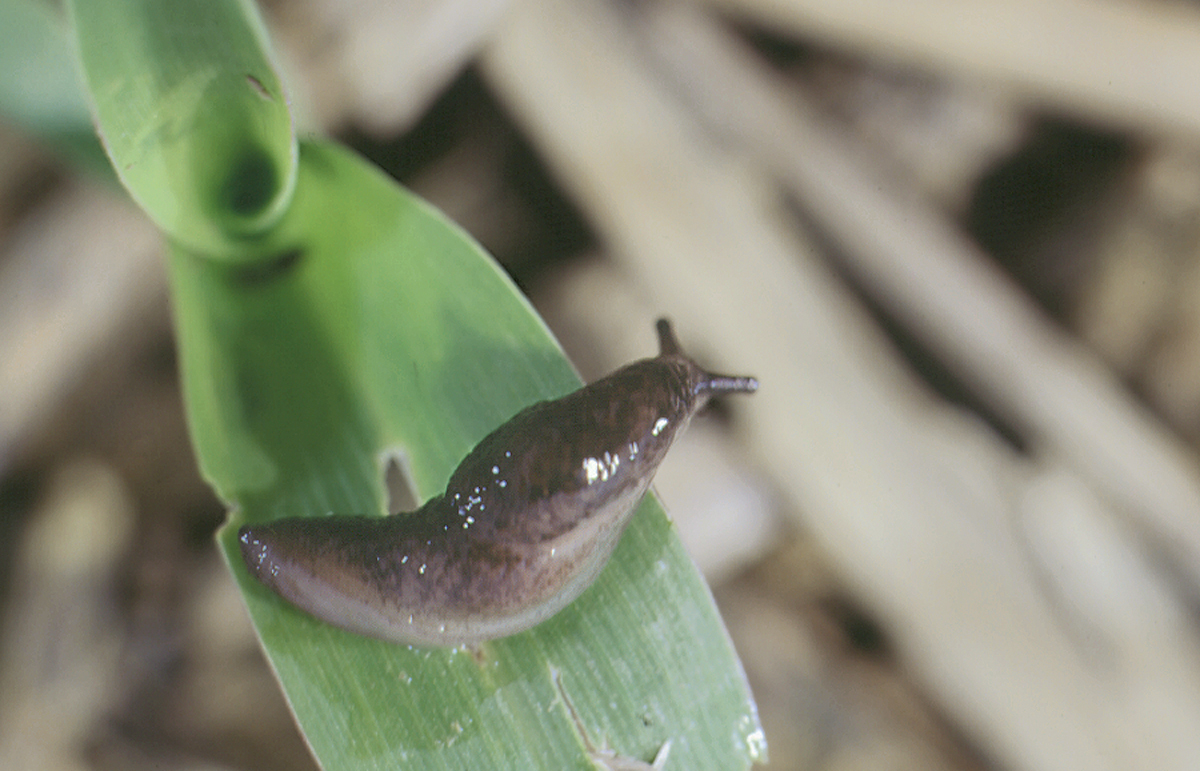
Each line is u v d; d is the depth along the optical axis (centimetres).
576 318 22
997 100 22
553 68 21
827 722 22
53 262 21
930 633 21
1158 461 22
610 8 22
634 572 19
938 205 22
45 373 21
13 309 21
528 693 19
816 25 22
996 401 22
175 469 22
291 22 21
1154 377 22
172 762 21
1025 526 21
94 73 19
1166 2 22
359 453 19
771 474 21
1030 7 22
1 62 20
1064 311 22
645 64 22
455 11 21
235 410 19
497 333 19
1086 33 22
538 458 19
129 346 22
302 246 19
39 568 21
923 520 21
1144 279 22
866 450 21
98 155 20
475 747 19
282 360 19
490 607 19
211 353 19
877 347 22
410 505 20
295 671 19
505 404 19
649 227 21
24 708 21
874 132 22
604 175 21
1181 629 21
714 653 19
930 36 22
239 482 19
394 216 19
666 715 19
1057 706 21
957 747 21
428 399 19
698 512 21
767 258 22
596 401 19
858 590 21
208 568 22
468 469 19
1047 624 21
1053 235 22
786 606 22
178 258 19
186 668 21
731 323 21
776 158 22
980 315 22
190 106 19
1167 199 22
